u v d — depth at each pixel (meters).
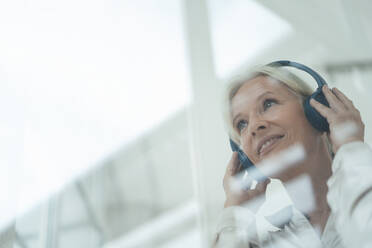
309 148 1.03
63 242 1.08
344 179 0.97
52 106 1.24
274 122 1.07
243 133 1.10
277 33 1.20
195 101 1.18
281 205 1.00
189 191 1.07
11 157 1.18
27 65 1.30
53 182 1.15
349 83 1.07
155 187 1.10
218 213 1.03
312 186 1.00
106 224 1.08
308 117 1.05
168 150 1.14
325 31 1.18
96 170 1.15
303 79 1.10
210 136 1.12
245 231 1.00
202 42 1.26
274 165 1.04
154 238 1.04
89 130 1.20
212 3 1.32
